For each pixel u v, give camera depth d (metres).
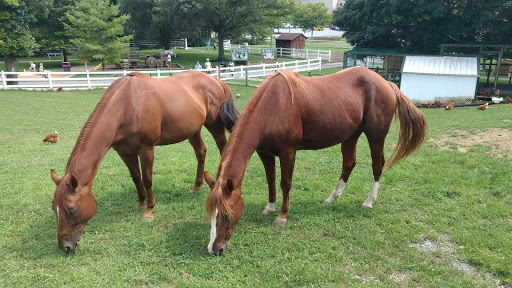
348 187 5.89
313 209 5.14
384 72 22.17
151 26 36.38
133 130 4.48
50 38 31.48
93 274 3.62
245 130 4.01
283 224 4.66
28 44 22.70
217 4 31.64
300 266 3.76
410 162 6.95
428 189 5.64
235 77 23.28
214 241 3.71
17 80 18.45
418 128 5.16
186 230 4.53
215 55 41.62
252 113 4.13
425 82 17.19
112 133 4.24
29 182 6.11
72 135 10.14
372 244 4.18
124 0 36.00
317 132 4.62
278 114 4.24
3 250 4.03
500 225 4.49
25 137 9.78
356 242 4.25
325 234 4.48
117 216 4.95
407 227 4.55
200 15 33.44
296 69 27.83
